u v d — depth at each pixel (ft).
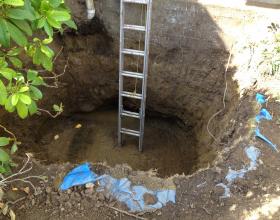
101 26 15.49
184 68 15.56
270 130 11.01
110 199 9.51
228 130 12.00
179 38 14.89
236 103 12.76
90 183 9.80
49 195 9.57
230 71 14.28
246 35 14.02
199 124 15.84
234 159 10.34
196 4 13.82
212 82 15.08
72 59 16.49
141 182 9.89
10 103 6.36
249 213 9.05
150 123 18.02
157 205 9.42
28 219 9.09
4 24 5.86
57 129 17.38
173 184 9.86
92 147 16.67
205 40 14.67
